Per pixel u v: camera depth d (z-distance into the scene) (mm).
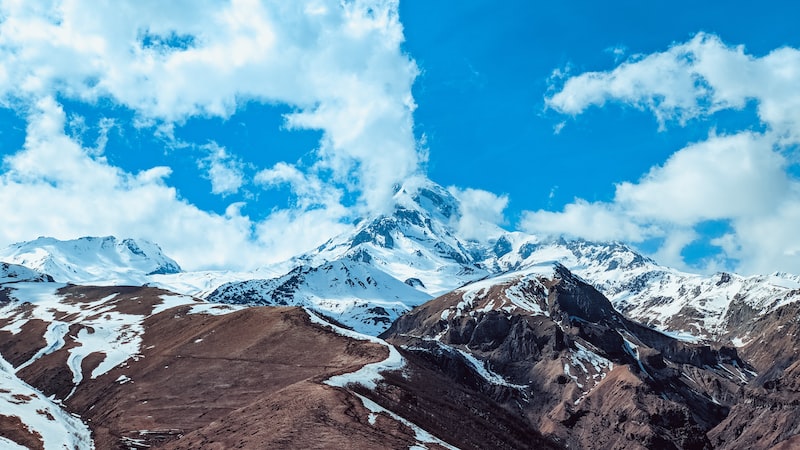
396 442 102125
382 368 147375
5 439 127938
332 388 119562
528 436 155500
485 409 152750
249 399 148500
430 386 151500
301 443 98500
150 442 135375
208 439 107438
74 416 158750
